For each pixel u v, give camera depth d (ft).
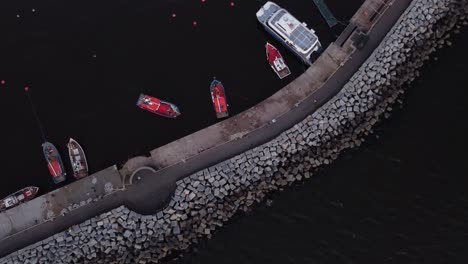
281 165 186.60
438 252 172.55
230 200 183.93
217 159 185.78
